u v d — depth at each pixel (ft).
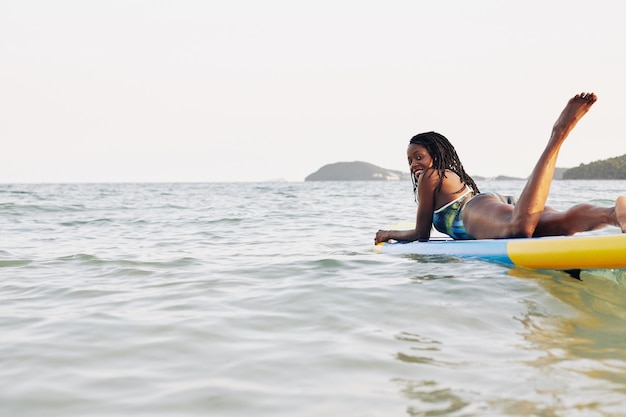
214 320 9.74
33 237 25.36
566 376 7.00
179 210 49.70
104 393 6.66
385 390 6.65
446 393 6.53
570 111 12.41
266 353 8.00
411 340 8.54
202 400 6.44
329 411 6.12
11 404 6.39
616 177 619.67
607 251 11.47
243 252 18.97
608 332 8.89
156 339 8.69
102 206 56.80
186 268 15.21
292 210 48.60
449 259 14.76
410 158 15.34
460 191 15.33
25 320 9.91
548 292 11.17
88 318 9.97
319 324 9.46
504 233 14.01
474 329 9.08
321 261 15.51
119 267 15.47
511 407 6.12
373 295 11.26
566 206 47.47
